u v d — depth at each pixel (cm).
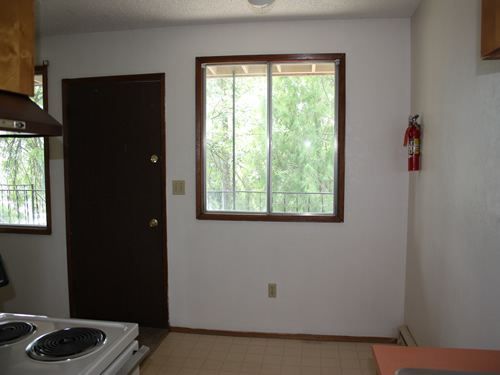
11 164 277
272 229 250
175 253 261
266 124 250
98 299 271
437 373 88
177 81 253
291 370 212
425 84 201
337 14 229
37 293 279
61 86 266
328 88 245
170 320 264
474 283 136
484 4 102
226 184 257
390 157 238
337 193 244
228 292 256
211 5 217
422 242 204
